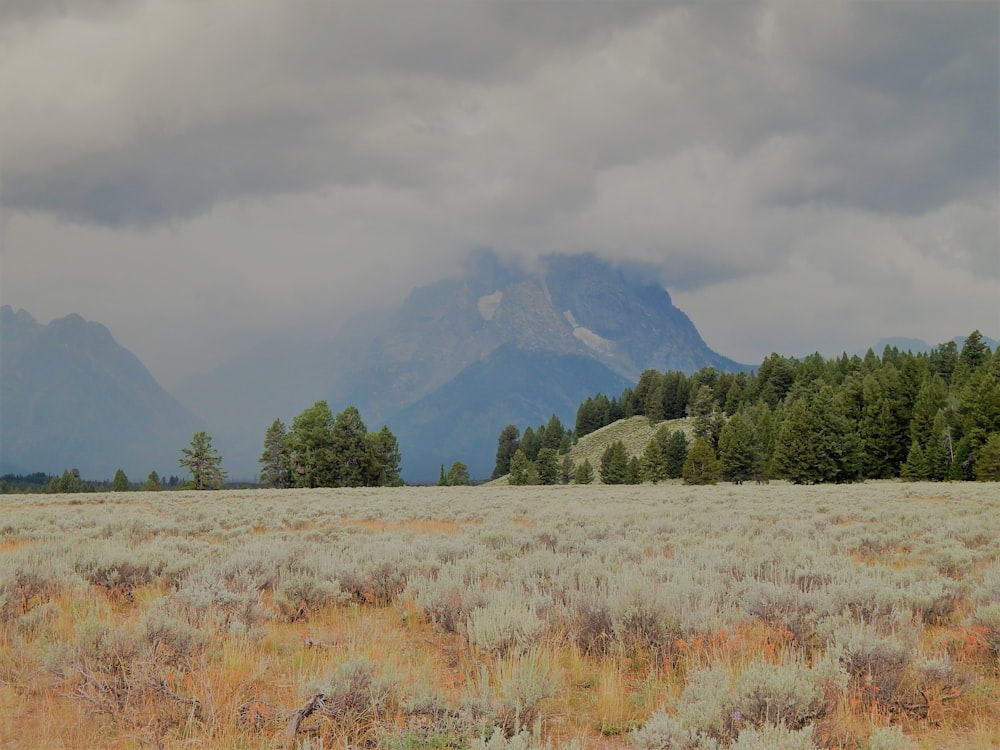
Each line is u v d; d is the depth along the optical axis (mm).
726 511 26312
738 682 5445
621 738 5445
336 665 6734
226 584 9938
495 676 6316
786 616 7770
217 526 21078
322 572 11039
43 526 20125
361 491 58094
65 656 6344
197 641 6816
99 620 7355
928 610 8641
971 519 20344
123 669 5883
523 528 18875
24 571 9695
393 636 8445
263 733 5094
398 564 11203
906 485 50719
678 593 8305
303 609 9422
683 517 22906
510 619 7266
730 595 8648
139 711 5438
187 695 5887
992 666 7141
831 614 7902
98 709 5418
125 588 10602
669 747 4805
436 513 27328
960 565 11883
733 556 11664
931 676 6145
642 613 7512
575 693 6461
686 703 5441
